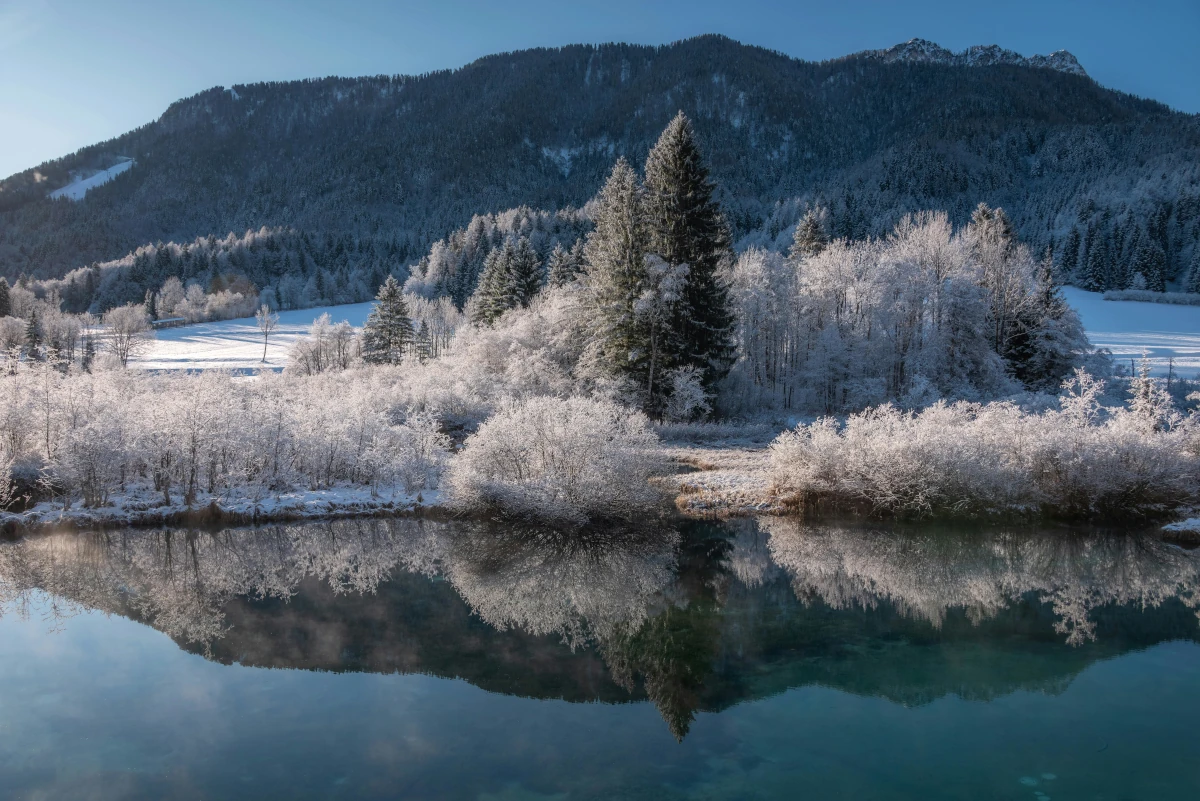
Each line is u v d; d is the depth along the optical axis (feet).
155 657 34.53
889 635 37.63
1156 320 251.80
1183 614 40.91
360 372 139.85
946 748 25.36
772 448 72.59
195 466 63.57
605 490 62.23
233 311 363.97
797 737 26.45
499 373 125.70
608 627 39.24
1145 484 63.05
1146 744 25.62
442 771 23.86
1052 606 42.57
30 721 27.66
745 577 48.85
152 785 22.80
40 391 67.00
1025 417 70.08
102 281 446.60
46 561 51.08
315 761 24.52
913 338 136.87
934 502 65.21
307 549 55.31
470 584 47.16
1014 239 168.66
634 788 22.66
